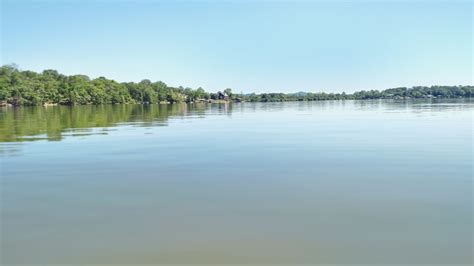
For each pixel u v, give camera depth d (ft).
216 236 29.30
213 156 65.16
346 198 38.63
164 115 212.84
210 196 39.96
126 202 38.14
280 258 25.67
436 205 36.06
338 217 33.04
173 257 26.02
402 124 131.03
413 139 87.30
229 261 25.36
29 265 25.39
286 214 33.99
